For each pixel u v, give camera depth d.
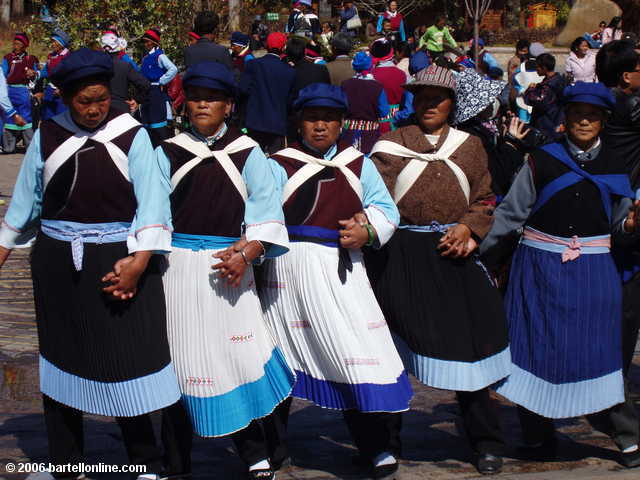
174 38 15.88
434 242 4.21
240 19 23.81
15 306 7.06
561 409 4.23
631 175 4.48
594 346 4.20
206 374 3.82
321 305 3.95
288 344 4.09
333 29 22.33
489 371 4.18
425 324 4.17
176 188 3.82
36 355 5.94
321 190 4.01
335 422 5.04
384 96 9.38
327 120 4.04
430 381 4.18
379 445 4.09
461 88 4.59
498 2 27.89
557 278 4.20
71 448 3.96
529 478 4.12
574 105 4.13
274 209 3.84
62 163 3.64
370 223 4.00
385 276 4.24
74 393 3.79
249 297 3.88
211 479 4.13
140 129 3.72
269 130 9.77
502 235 4.28
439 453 4.53
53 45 15.97
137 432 3.88
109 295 3.68
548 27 28.58
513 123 4.75
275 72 9.70
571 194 4.16
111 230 3.70
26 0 37.09
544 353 4.23
